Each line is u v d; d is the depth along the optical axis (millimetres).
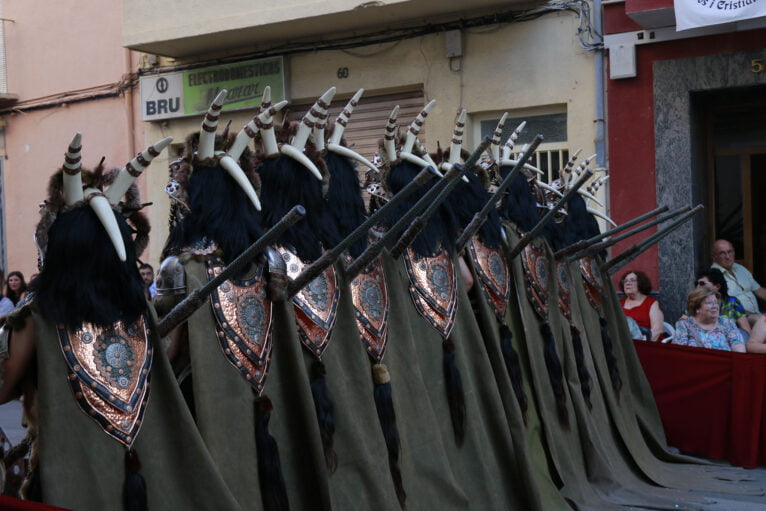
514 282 5465
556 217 6168
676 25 8891
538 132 10203
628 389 6887
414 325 4668
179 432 3178
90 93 13062
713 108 10023
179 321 3307
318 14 10555
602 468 5750
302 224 3953
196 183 3596
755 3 8578
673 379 7156
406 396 4391
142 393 3127
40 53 13555
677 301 9484
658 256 9547
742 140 9953
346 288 4090
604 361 6582
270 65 11406
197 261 3533
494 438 4871
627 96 9664
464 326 4898
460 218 5105
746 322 8062
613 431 6398
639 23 9391
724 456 6938
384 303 4383
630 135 9656
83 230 3016
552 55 9977
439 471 4379
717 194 10094
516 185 5648
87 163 13219
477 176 5270
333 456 3791
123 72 12758
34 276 3061
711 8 8734
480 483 4691
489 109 10289
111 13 12859
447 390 4691
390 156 4711
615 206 9727
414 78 10656
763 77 9117
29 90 13680
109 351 3084
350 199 4238
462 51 10391
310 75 11266
